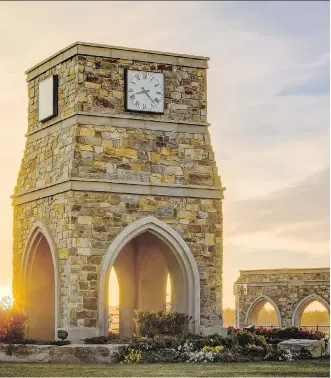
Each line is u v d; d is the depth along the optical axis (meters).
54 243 43.72
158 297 49.00
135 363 38.59
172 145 44.91
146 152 44.38
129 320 48.91
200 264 44.81
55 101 44.84
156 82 44.91
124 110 44.25
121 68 44.41
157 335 41.69
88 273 42.66
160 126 44.78
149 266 48.94
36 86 46.75
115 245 43.09
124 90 44.31
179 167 44.91
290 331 47.56
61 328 42.56
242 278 69.50
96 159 43.38
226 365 37.75
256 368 36.44
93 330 42.34
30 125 47.09
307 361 39.75
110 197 43.41
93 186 43.03
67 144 43.66
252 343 41.69
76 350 38.84
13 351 39.81
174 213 44.53
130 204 43.72
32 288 46.25
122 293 49.38
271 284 67.88
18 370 35.38
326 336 47.53
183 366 37.22
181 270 44.62
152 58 45.00
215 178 45.47
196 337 42.44
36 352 39.34
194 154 45.25
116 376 33.50
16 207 47.41
